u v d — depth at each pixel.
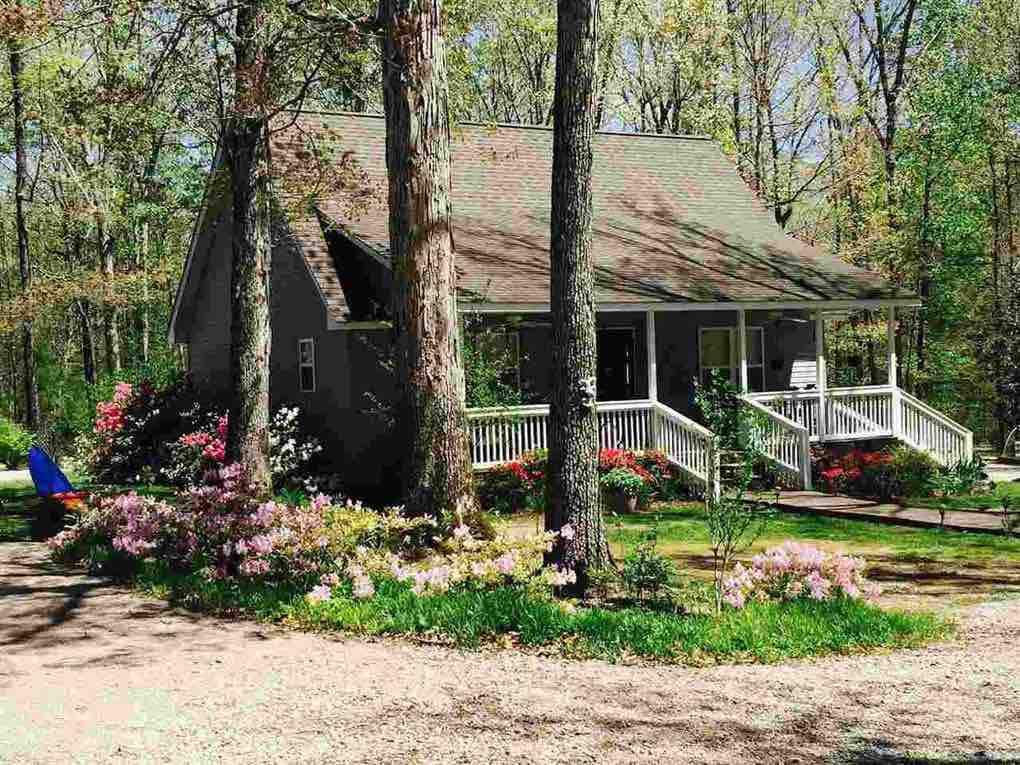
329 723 6.33
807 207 39.06
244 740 6.02
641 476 19.47
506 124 27.14
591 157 10.74
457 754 5.77
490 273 20.72
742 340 22.53
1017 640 8.82
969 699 7.00
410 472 12.12
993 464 28.66
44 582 11.59
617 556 13.55
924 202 34.22
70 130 28.27
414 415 12.15
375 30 13.13
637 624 8.55
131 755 5.77
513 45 39.09
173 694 6.98
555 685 7.22
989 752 5.93
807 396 23.23
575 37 10.62
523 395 22.80
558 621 8.59
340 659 7.95
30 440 32.59
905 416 24.45
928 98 33.09
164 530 12.15
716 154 29.77
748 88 37.97
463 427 12.32
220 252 27.00
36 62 25.88
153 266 37.16
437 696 6.92
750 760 5.74
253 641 8.60
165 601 10.38
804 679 7.48
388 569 10.17
